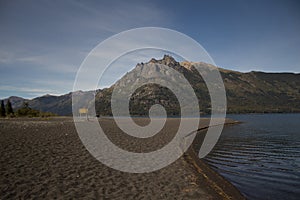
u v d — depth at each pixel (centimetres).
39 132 2369
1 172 960
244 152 1792
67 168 1060
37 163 1120
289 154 1736
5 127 2866
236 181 1036
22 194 747
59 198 728
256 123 5722
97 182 895
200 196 802
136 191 820
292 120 7156
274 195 868
